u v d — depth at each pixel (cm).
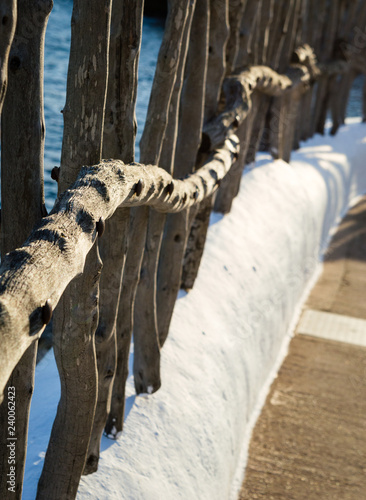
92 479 219
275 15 523
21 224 168
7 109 158
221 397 315
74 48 167
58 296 128
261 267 436
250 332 388
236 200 480
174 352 308
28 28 151
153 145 253
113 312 221
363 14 808
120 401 242
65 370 187
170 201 233
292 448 368
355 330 527
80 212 146
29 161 163
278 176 563
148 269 261
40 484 197
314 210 616
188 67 306
